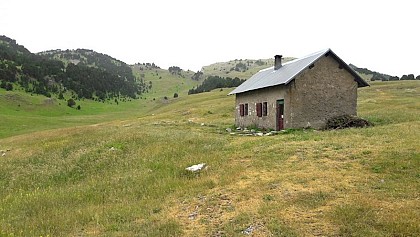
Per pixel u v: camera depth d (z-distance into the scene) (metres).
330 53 30.67
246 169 15.42
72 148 25.03
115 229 10.56
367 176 13.07
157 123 41.47
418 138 18.20
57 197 14.81
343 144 18.17
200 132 31.14
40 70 147.50
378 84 82.50
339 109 31.17
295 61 35.28
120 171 18.48
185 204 12.23
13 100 101.44
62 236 10.29
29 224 11.55
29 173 20.03
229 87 139.25
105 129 35.50
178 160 18.92
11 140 36.09
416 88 71.06
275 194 11.95
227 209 11.19
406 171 13.20
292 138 22.03
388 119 31.97
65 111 109.44
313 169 14.44
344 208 10.09
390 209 9.95
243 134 29.86
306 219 9.84
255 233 9.29
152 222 10.84
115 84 184.12
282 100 30.91
